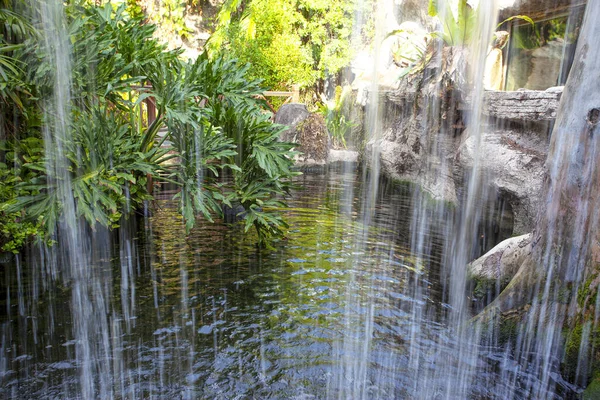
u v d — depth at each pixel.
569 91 3.05
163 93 4.57
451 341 3.17
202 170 4.67
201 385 2.62
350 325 3.34
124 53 4.64
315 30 15.19
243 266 4.32
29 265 4.14
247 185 4.82
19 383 2.58
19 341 3.00
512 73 8.28
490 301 3.72
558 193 3.06
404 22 12.62
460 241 5.24
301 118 11.55
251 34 14.16
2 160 4.30
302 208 6.67
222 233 5.23
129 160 4.26
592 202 2.87
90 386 2.58
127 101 4.60
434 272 4.34
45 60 3.97
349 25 15.16
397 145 9.52
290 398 2.54
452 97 7.38
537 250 3.19
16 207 3.75
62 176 4.00
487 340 3.16
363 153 11.48
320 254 4.73
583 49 2.98
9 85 3.84
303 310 3.54
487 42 7.62
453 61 7.43
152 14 13.70
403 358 2.96
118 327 3.20
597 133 2.86
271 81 14.48
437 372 2.81
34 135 4.30
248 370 2.77
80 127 4.14
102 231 4.96
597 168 2.85
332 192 7.95
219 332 3.18
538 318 3.05
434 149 7.88
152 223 5.46
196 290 3.79
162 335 3.12
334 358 2.92
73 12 4.45
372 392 2.60
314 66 16.14
